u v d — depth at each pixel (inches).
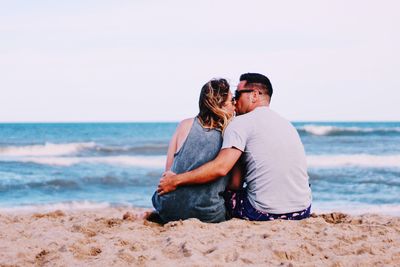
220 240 169.9
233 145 188.9
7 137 1633.9
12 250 164.9
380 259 152.7
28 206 430.3
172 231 181.6
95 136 1726.1
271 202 193.3
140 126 2628.0
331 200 485.1
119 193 539.8
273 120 193.9
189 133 197.3
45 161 804.6
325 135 1496.1
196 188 192.9
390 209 429.4
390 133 1487.5
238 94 199.6
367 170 735.1
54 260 153.9
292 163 193.2
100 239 176.9
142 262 150.0
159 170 724.0
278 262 150.6
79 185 582.6
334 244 165.8
